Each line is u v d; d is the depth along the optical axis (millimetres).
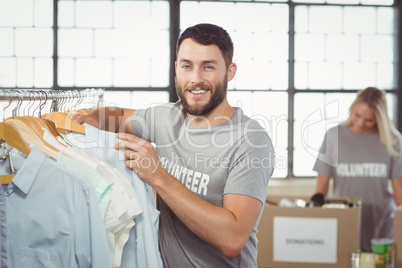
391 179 3291
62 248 1412
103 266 1399
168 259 1711
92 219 1397
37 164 1415
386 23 5035
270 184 4590
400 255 2895
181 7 4773
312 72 5000
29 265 1425
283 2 4902
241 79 4941
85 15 4688
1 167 1478
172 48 4750
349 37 5012
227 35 1631
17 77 4645
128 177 1601
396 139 3260
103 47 4727
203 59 1581
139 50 4758
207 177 1640
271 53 4941
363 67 5047
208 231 1515
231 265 1679
